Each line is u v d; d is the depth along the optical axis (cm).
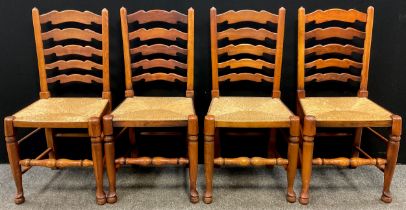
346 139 228
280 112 177
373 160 178
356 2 201
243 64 196
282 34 192
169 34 194
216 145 210
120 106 186
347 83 215
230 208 180
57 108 183
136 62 201
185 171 217
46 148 227
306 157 176
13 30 204
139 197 190
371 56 209
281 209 179
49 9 202
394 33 205
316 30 192
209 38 207
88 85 215
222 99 197
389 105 218
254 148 229
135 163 179
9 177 211
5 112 219
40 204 184
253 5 202
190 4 202
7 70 211
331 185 201
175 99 197
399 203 184
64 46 194
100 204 183
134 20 192
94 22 194
